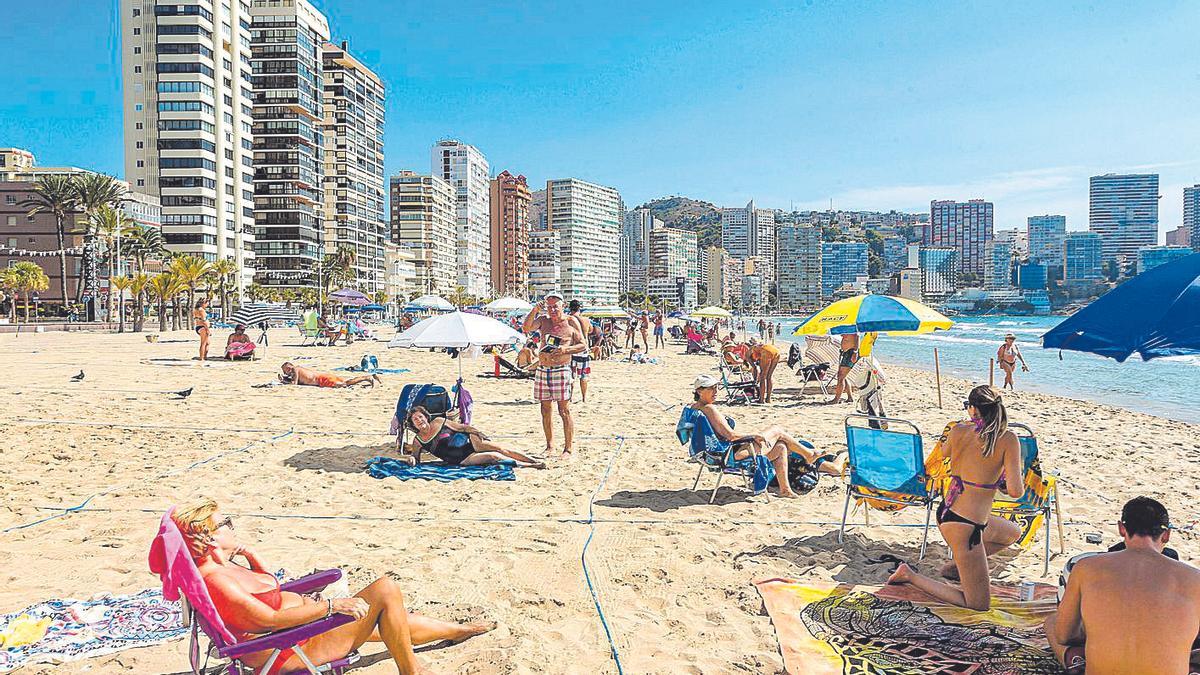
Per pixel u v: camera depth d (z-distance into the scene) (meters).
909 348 49.53
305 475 7.86
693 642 4.08
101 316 69.19
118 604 4.40
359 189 120.50
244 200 95.81
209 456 8.71
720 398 15.29
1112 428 12.53
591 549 5.61
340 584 3.89
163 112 88.12
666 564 5.31
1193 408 17.06
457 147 183.00
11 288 66.25
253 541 5.74
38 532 5.86
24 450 8.77
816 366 16.14
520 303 24.92
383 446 9.42
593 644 4.05
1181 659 2.96
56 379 17.38
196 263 55.34
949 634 4.05
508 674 3.70
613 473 8.13
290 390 15.52
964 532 4.45
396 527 6.14
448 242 172.12
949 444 4.66
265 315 25.12
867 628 4.16
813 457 7.45
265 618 3.17
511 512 6.61
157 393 14.55
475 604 4.54
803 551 5.61
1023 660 3.71
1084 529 6.26
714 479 7.88
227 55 93.19
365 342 38.94
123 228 66.38
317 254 105.56
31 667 3.66
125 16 88.38
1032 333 69.75
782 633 4.14
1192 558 5.58
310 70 101.88
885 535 6.06
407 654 3.43
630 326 34.84
